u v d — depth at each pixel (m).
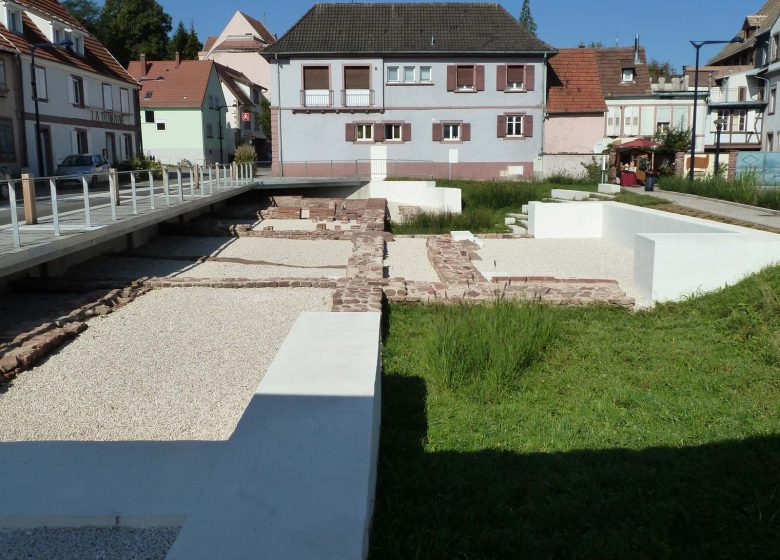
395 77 40.53
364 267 14.03
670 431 6.10
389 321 10.38
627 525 4.34
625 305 11.23
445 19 42.00
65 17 41.47
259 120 72.31
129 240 17.31
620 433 6.07
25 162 34.31
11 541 2.87
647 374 7.72
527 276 13.64
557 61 44.69
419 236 21.02
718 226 13.23
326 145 40.69
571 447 5.73
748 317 9.48
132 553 2.80
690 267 11.44
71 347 8.80
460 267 14.33
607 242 19.34
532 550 4.00
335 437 3.55
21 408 6.80
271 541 2.71
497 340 7.96
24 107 34.31
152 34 84.19
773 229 14.06
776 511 4.48
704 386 7.33
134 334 9.45
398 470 5.09
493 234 20.83
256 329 9.77
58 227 11.66
